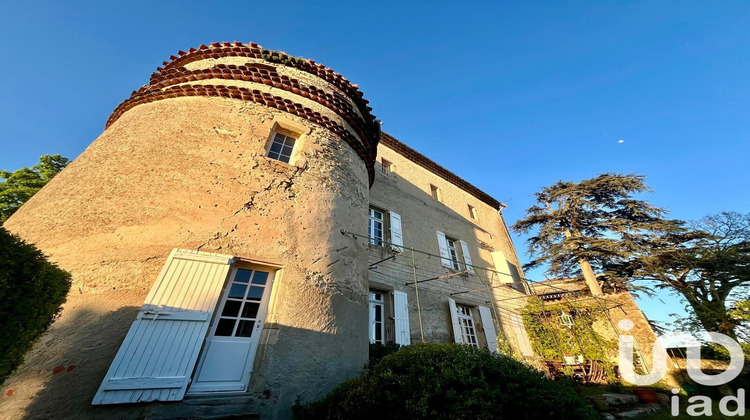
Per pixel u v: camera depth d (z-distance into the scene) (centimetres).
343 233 488
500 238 1394
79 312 288
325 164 532
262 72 562
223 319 344
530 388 261
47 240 333
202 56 632
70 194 380
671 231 1255
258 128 506
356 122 645
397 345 593
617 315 973
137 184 388
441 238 1046
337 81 668
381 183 997
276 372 327
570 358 969
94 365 267
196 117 484
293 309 370
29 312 216
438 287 893
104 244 332
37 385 250
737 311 930
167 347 289
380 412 262
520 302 1166
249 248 382
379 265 772
